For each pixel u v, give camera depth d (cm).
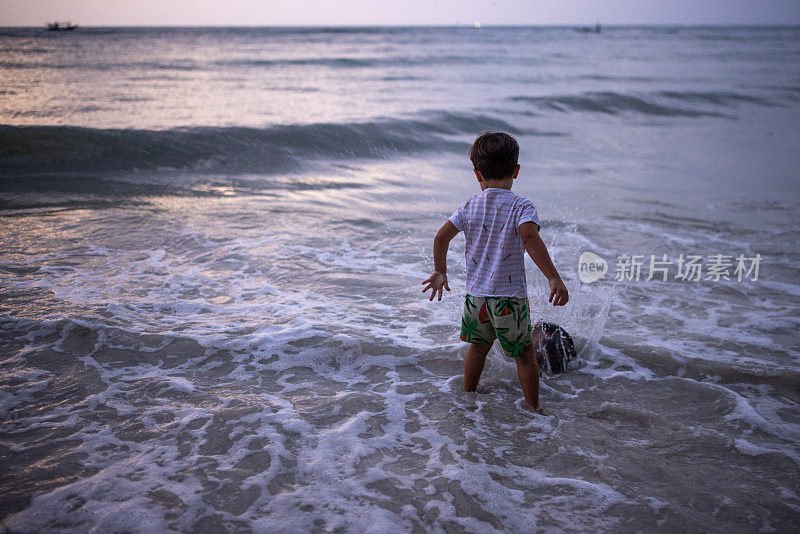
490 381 312
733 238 616
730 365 328
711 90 2122
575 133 1354
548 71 2917
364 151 1077
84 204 659
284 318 376
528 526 196
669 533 195
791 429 271
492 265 269
